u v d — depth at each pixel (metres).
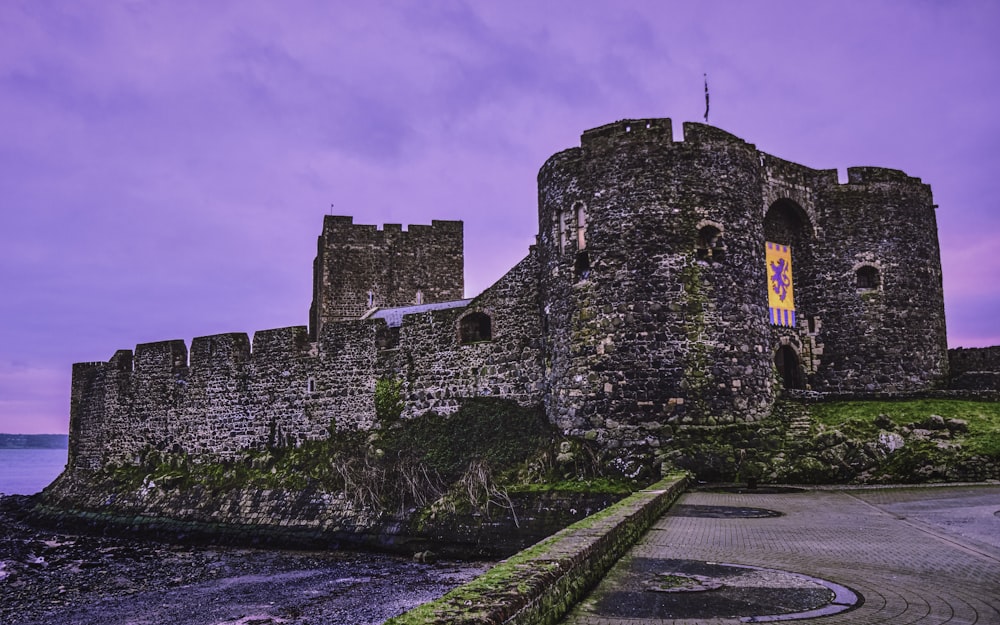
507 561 7.55
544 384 26.00
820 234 27.83
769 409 23.03
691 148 23.11
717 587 8.62
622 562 10.07
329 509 25.92
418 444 27.12
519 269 27.66
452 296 46.31
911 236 27.94
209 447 34.41
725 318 22.48
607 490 20.33
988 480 19.25
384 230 45.78
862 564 9.92
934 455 19.97
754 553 10.73
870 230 27.59
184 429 35.41
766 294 24.05
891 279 27.33
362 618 14.97
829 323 27.34
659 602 7.94
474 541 21.59
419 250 46.25
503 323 27.73
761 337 23.30
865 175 28.14
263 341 33.75
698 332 22.08
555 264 24.52
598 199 23.45
